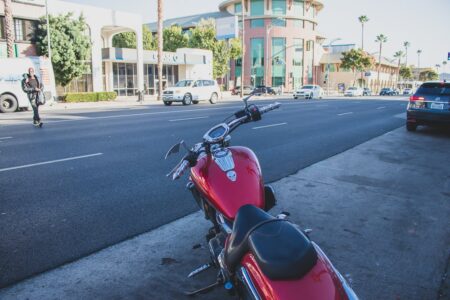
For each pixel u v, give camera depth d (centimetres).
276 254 190
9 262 365
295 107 2520
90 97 3116
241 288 234
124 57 3716
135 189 594
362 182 657
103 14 3450
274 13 7419
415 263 380
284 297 183
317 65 8769
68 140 1029
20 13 2842
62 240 413
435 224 479
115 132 1191
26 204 518
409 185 647
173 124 1409
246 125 1417
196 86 2842
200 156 319
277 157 848
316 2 7731
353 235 441
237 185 278
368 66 7962
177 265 366
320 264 203
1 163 749
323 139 1121
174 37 5881
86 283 334
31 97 1312
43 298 311
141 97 3161
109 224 458
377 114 2042
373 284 341
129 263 369
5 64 2064
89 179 643
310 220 482
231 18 5322
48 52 2783
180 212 501
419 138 1180
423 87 1274
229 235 254
